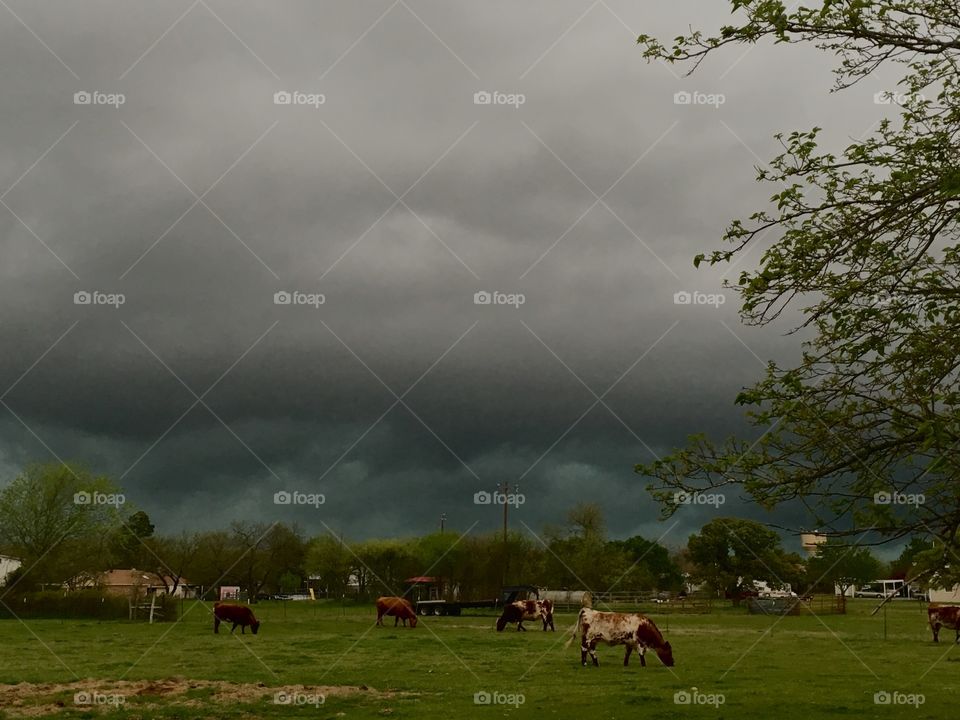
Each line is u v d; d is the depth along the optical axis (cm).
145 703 2189
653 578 11181
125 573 9762
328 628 5409
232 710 2083
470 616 7081
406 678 2734
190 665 3095
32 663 3128
